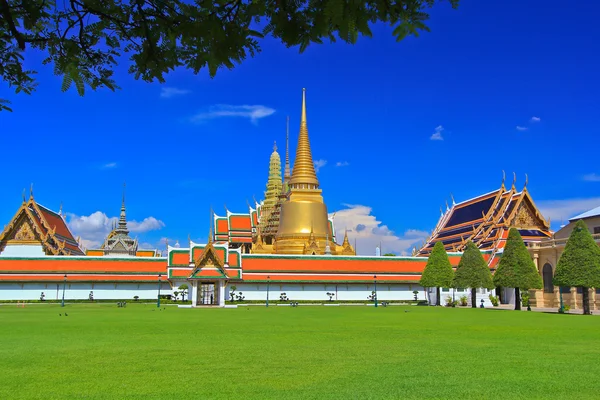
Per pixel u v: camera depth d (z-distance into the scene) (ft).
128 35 30.73
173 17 28.78
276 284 317.83
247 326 134.92
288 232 417.69
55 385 58.54
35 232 342.64
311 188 432.66
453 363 72.43
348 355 80.18
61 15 30.19
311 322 151.02
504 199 366.02
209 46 28.76
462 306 299.58
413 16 26.63
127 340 100.58
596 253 211.61
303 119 447.83
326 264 330.13
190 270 304.30
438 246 295.89
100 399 52.29
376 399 51.65
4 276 298.35
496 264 322.96
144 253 478.59
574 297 270.46
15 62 31.12
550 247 298.15
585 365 70.95
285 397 52.49
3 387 57.72
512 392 54.54
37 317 170.71
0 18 29.12
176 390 55.77
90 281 305.53
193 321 153.79
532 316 188.34
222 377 62.85
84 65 31.22
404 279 330.95
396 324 143.64
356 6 25.09
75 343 95.71
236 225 444.55
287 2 26.40
